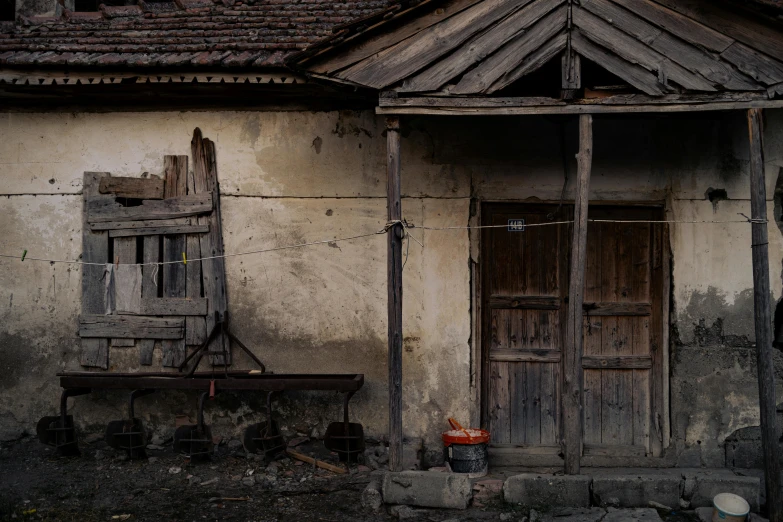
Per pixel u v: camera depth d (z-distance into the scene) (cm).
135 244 678
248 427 628
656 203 654
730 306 641
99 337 676
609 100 534
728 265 642
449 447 610
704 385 640
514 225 664
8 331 687
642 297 661
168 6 799
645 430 658
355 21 532
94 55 643
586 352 663
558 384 664
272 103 671
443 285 653
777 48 518
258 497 575
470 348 652
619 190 652
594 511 544
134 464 634
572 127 653
